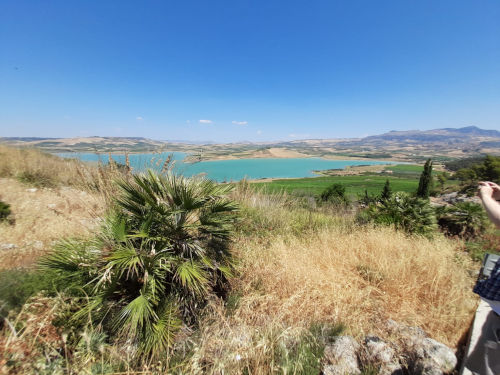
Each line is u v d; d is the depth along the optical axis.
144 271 2.37
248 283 3.01
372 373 1.91
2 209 4.08
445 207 7.82
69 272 2.41
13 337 1.78
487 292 1.43
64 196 5.30
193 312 2.53
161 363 1.88
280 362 1.90
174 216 2.73
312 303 2.69
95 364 1.88
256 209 6.69
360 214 7.68
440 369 1.84
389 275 3.31
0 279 2.22
